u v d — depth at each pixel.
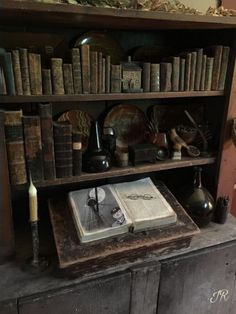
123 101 1.35
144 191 1.25
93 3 0.87
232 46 1.14
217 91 1.18
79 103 1.27
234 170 1.31
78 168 1.08
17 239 1.15
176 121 1.41
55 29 1.16
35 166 1.00
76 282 0.97
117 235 1.06
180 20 0.96
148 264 1.06
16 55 0.88
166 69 1.09
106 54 1.23
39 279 0.97
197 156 1.28
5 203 0.98
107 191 1.22
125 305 1.07
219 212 1.29
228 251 1.18
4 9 0.78
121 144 1.33
